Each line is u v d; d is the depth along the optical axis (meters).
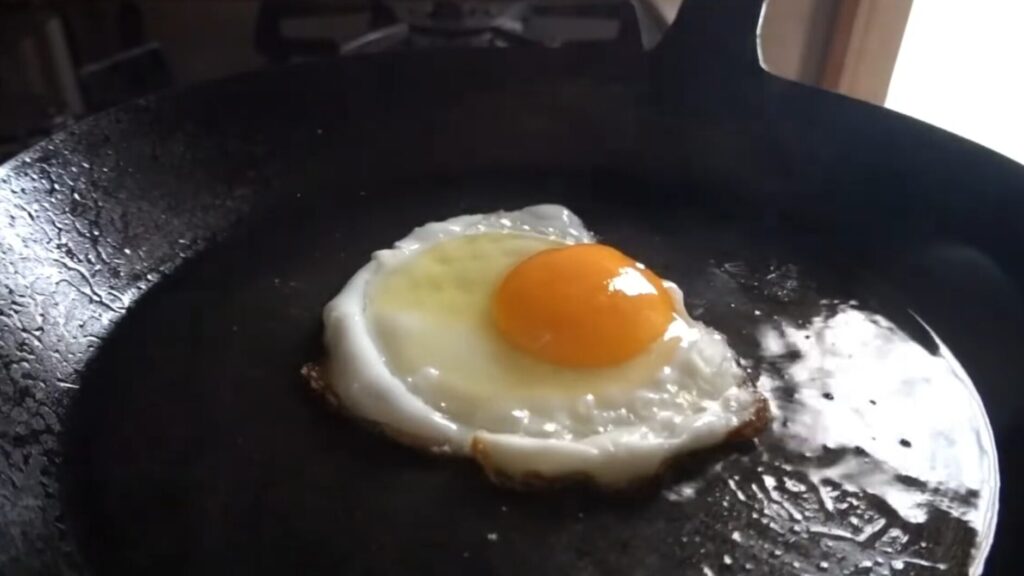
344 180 0.19
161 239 0.18
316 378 0.15
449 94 0.20
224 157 0.19
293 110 0.19
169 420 0.15
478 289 0.16
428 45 0.24
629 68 0.20
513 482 0.14
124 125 0.18
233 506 0.13
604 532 0.13
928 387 0.15
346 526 0.13
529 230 0.17
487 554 0.13
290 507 0.13
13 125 0.23
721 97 0.20
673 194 0.19
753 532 0.13
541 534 0.13
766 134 0.19
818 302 0.17
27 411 0.14
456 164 0.20
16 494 0.13
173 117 0.18
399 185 0.19
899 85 0.24
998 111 0.24
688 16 0.19
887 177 0.19
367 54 0.20
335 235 0.18
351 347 0.15
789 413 0.15
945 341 0.16
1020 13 0.23
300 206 0.19
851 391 0.15
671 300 0.16
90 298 0.16
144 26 0.28
